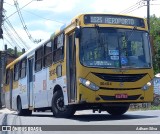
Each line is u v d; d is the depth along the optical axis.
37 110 20.30
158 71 41.12
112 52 13.74
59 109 15.59
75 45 13.80
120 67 13.64
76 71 13.66
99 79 13.40
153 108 24.62
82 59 13.48
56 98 15.79
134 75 13.75
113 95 13.45
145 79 13.93
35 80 19.19
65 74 14.72
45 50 17.67
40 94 18.27
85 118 14.95
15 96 23.59
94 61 13.52
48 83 16.97
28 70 20.69
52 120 14.48
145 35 14.45
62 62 15.09
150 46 14.38
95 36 13.76
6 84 26.55
